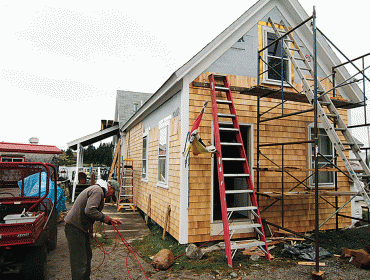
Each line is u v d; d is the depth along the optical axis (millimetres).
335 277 4270
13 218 3932
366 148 5754
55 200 4812
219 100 5699
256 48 6664
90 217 3426
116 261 5070
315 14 4688
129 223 8336
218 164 5121
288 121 6801
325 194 5609
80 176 14617
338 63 7285
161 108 7844
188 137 5379
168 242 6070
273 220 6363
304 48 7215
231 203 7629
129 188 12680
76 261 3416
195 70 5988
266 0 6719
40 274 3969
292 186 6633
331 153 7180
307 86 5348
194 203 5637
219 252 5312
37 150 10234
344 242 5914
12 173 6988
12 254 3717
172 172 6379
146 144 9539
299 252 5020
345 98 7398
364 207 10883
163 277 4320
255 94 5953
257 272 4434
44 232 4121
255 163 6352
